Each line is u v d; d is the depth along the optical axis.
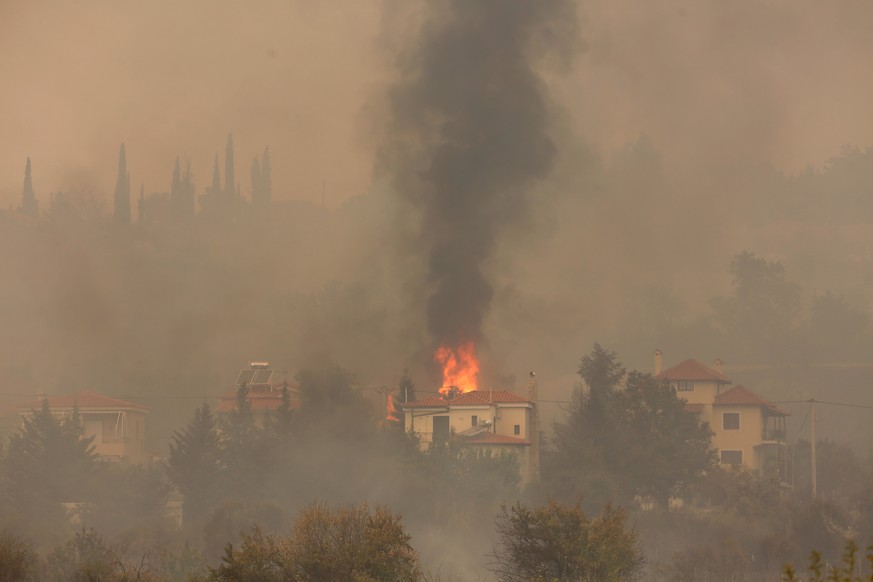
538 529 134.12
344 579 111.94
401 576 115.00
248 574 111.75
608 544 132.00
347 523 117.62
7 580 125.31
